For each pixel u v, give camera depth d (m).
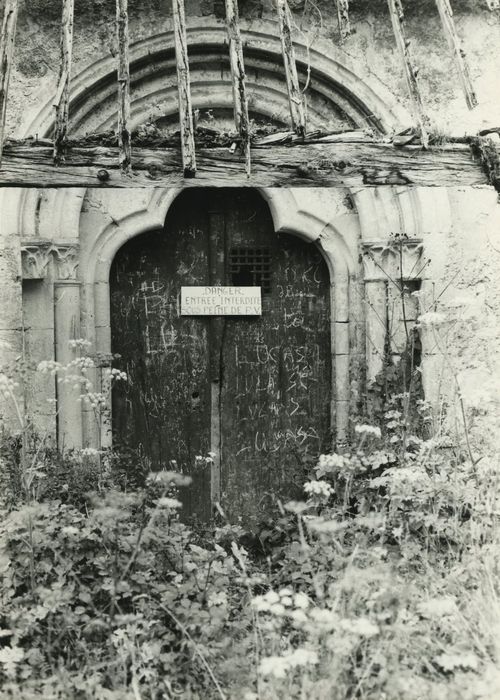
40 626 4.38
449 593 4.58
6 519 5.02
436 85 6.75
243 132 5.12
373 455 5.70
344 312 6.86
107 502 4.61
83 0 6.32
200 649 4.09
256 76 6.69
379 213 6.67
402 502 5.28
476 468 5.46
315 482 4.69
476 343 6.61
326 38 6.61
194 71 6.62
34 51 6.28
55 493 5.50
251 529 6.91
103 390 6.61
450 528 5.11
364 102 6.61
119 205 6.55
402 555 4.89
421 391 6.55
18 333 6.10
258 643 4.21
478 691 3.69
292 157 5.22
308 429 7.05
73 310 6.38
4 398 6.11
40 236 6.23
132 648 3.97
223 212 6.96
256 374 7.03
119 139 5.02
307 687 3.68
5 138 5.05
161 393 6.91
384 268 6.67
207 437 7.00
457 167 5.37
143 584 4.52
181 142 5.06
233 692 3.85
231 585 5.17
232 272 6.98
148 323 6.89
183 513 6.98
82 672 3.97
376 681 3.82
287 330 7.04
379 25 6.68
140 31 6.43
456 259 6.61
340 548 4.34
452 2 6.71
